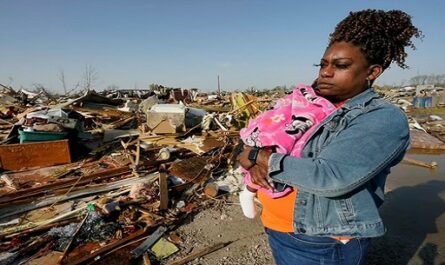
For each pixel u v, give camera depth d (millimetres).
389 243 4543
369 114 1307
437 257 4195
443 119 20062
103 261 4121
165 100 21938
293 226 1458
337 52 1385
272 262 4199
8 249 4344
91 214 5020
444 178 7645
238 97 13984
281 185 1460
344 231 1354
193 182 6707
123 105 14703
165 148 8242
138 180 6863
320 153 1321
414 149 11602
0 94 16734
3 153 7371
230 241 4719
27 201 5758
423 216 5434
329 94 1458
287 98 1590
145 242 4559
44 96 19703
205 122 10812
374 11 1399
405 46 1435
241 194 1867
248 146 1497
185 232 5016
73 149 8508
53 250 4367
